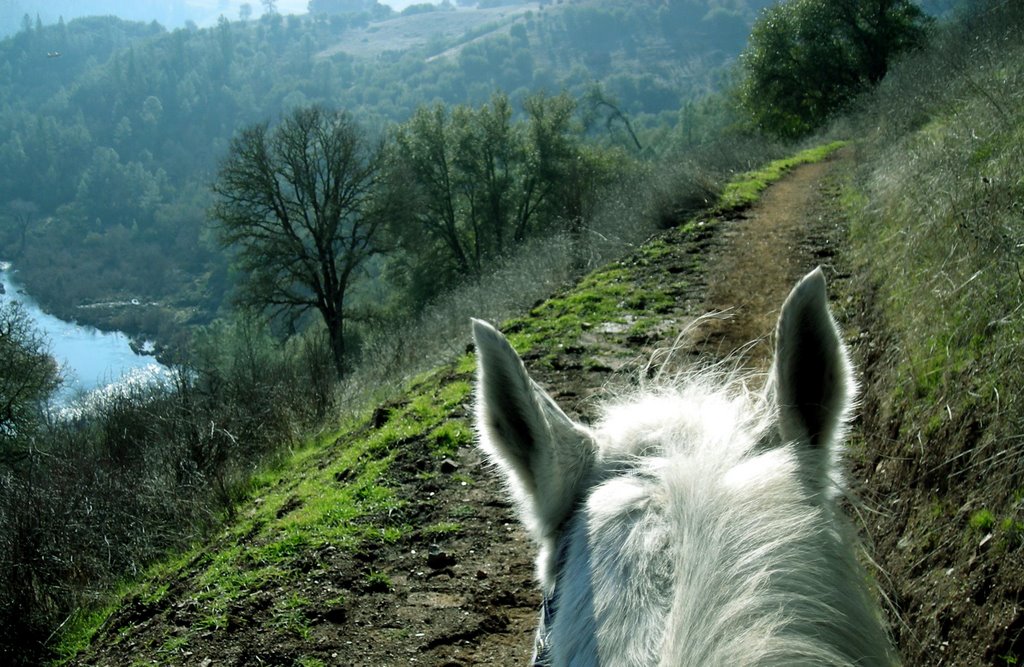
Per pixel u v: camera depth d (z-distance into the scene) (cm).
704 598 113
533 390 165
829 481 155
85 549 736
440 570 484
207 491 841
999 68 1138
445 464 611
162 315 12331
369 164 3909
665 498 139
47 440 1670
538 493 168
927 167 832
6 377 2008
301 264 3806
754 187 1677
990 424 361
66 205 18288
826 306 153
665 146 7988
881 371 527
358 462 667
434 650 414
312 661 417
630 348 796
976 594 306
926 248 615
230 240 3775
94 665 473
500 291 1497
